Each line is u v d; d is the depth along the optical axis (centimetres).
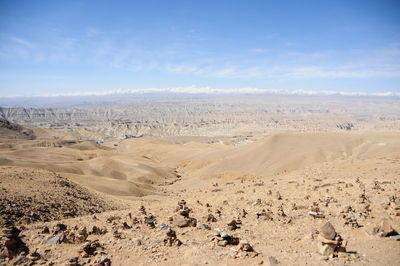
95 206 2550
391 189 2231
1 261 980
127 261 988
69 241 1189
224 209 1906
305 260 966
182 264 955
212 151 11662
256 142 10138
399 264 924
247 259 980
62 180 3189
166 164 12188
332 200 1942
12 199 2045
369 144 8106
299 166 7644
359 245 1102
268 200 2180
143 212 1820
